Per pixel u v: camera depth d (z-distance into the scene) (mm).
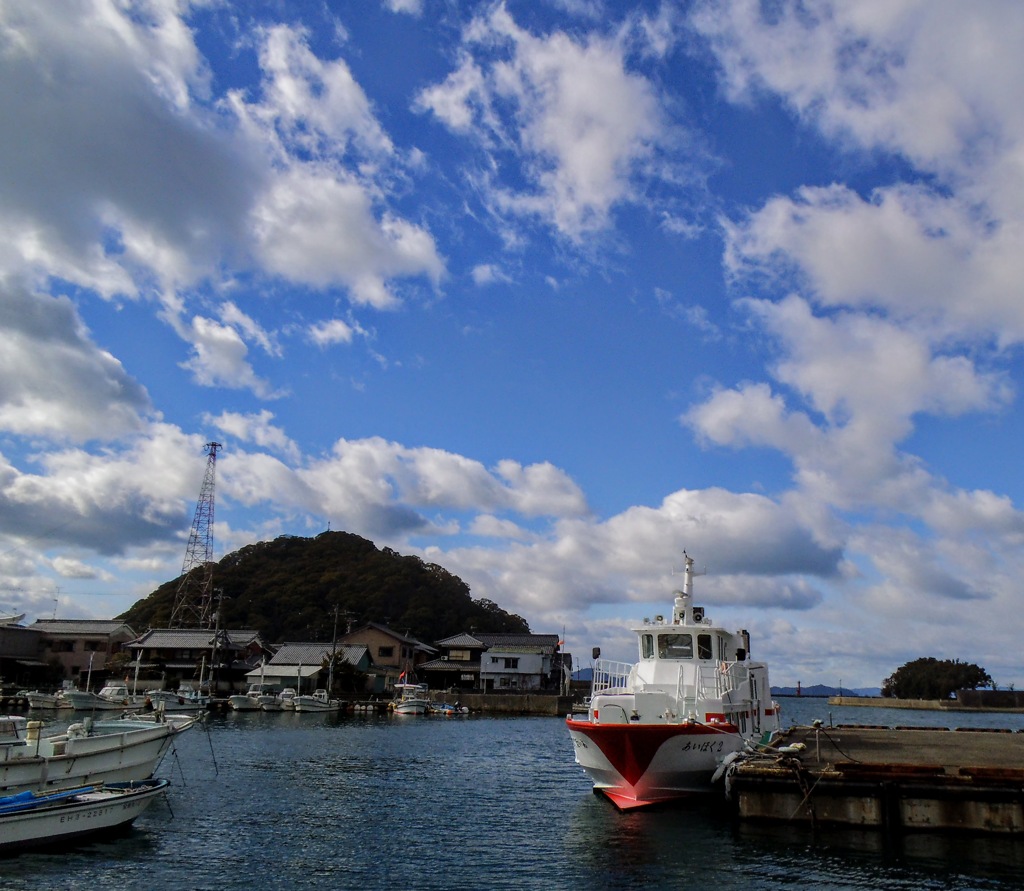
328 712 75188
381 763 37438
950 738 31766
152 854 18812
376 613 121062
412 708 76625
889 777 20016
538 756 42062
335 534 145250
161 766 33562
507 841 20812
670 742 22578
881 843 19016
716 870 17406
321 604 123188
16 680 83125
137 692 74562
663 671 27188
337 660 88375
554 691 93062
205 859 18594
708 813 22734
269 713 72188
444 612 130375
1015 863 17312
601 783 25109
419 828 22484
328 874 17625
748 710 27672
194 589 113750
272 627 116375
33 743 19984
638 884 16688
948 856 17859
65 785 20188
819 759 21188
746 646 29719
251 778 31312
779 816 20625
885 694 168750
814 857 18062
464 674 102500
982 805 19312
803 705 172875
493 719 73875
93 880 16609
